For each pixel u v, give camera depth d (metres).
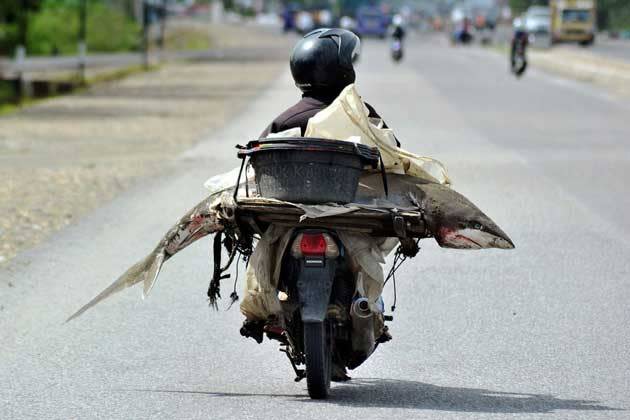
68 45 177.88
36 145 62.12
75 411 18.27
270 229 18.20
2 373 20.67
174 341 22.97
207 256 31.83
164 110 84.56
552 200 41.00
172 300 26.59
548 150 57.38
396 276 28.88
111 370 20.84
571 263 30.38
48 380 20.19
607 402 18.61
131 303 26.27
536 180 46.19
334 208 17.47
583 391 19.31
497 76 126.75
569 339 22.91
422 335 23.31
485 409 18.16
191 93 101.38
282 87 107.31
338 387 19.69
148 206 40.19
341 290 18.33
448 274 29.11
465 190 43.22
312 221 17.70
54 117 79.31
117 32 197.00
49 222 37.72
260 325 19.14
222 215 18.31
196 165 52.06
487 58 177.00
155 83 116.12
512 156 54.59
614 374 20.39
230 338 23.25
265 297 18.39
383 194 18.30
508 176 47.31
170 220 37.34
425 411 18.00
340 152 17.42
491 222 17.83
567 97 95.81
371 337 18.52
